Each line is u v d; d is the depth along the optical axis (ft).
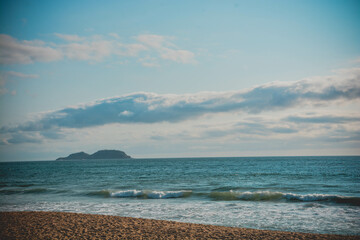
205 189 85.35
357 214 48.75
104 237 32.55
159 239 32.24
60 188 93.97
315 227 40.68
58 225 38.45
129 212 52.85
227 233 35.50
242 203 61.41
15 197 73.61
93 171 215.92
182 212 52.34
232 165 291.17
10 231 35.32
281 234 35.45
